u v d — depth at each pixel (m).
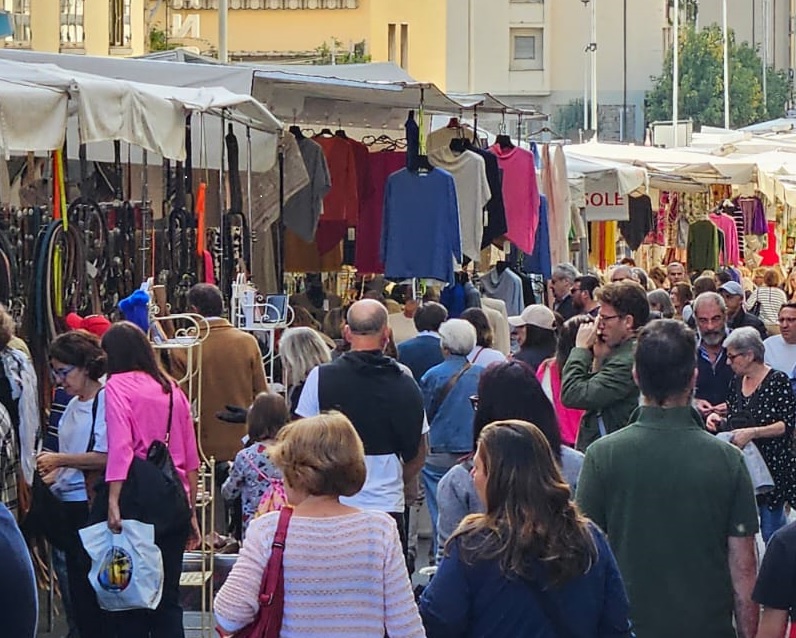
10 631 4.67
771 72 102.81
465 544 5.32
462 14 91.50
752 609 6.30
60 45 30.02
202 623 9.86
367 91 15.46
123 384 8.68
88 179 13.24
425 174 14.99
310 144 16.27
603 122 89.44
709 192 34.12
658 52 93.50
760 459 10.13
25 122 9.37
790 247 39.12
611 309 8.53
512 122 26.50
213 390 11.38
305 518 5.58
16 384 9.03
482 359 12.45
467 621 5.32
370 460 9.30
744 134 36.66
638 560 6.33
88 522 8.57
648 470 6.35
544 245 18.86
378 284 18.44
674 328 6.49
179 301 13.12
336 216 17.14
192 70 14.70
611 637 5.39
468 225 16.08
